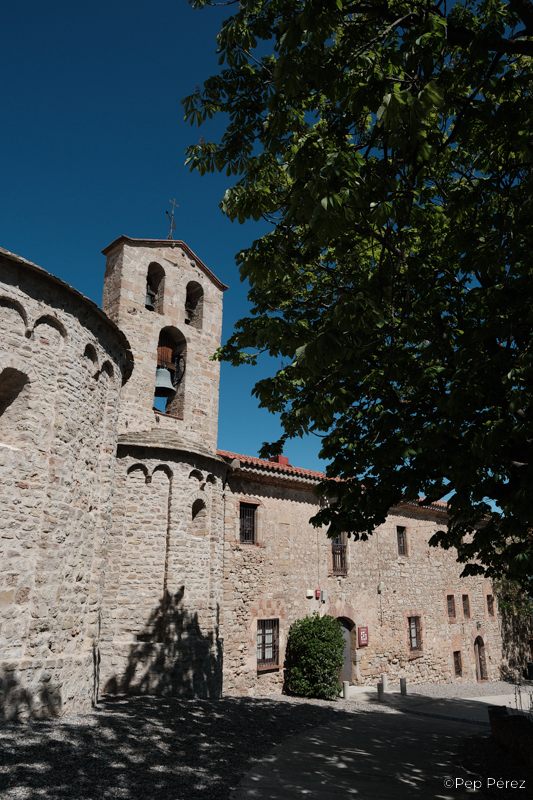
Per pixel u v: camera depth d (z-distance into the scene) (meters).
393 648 20.80
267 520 17.30
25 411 8.48
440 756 8.99
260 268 6.32
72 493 9.16
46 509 8.48
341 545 19.98
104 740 7.25
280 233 6.30
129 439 13.36
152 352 14.97
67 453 9.05
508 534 7.64
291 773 7.09
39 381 8.69
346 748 9.05
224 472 15.52
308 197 4.98
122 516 12.98
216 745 8.02
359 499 8.74
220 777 6.53
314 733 10.16
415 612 22.25
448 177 7.79
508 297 5.97
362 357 7.07
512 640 28.38
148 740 7.60
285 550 17.61
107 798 5.41
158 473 13.58
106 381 10.74
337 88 5.07
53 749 6.56
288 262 6.39
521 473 6.47
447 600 24.53
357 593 19.94
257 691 15.65
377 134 5.07
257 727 9.83
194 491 14.04
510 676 27.12
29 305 8.60
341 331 5.20
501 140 5.81
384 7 5.16
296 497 18.48
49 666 8.10
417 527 23.83
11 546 7.92
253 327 7.89
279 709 12.47
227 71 6.25
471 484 6.42
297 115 6.31
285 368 8.11
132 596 12.55
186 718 9.48
